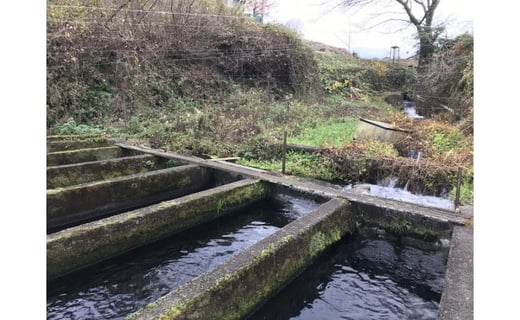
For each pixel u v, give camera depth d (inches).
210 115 417.7
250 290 134.1
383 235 202.1
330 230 186.5
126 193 242.2
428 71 605.3
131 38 463.2
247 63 600.1
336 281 171.9
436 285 168.2
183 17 518.0
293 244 157.2
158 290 159.3
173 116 426.6
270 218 249.4
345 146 314.2
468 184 249.8
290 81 653.3
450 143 337.1
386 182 279.1
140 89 459.5
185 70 532.4
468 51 493.4
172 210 199.3
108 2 455.8
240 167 285.3
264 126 414.9
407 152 324.5
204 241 210.5
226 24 584.7
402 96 855.7
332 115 568.7
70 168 261.9
